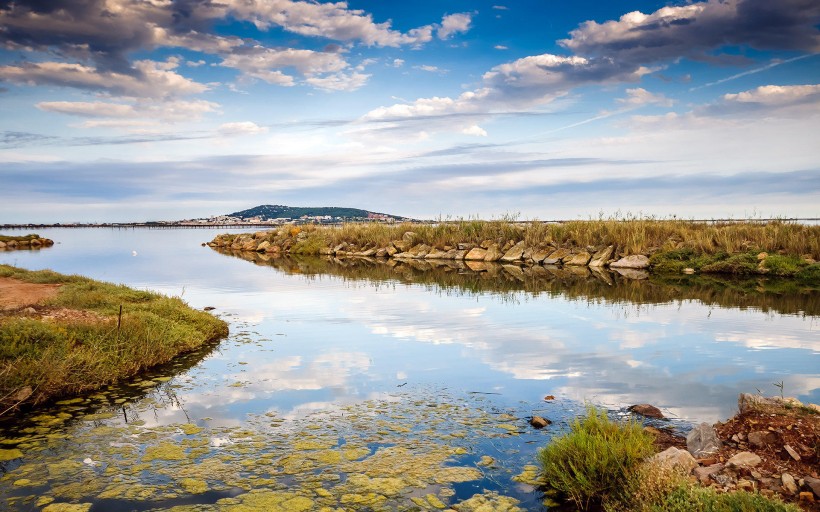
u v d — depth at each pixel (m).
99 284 18.05
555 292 21.08
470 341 12.89
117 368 10.09
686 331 13.60
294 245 50.09
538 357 11.30
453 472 6.17
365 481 5.96
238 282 25.56
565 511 5.38
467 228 40.69
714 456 5.97
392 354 11.76
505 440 7.07
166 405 8.62
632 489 5.25
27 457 6.70
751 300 18.52
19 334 9.73
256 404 8.63
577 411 8.08
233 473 6.19
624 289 21.69
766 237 28.23
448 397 8.86
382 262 36.81
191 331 13.01
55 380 8.97
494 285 23.45
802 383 9.16
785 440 5.93
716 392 8.78
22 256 45.00
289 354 11.86
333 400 8.80
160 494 5.71
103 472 6.25
